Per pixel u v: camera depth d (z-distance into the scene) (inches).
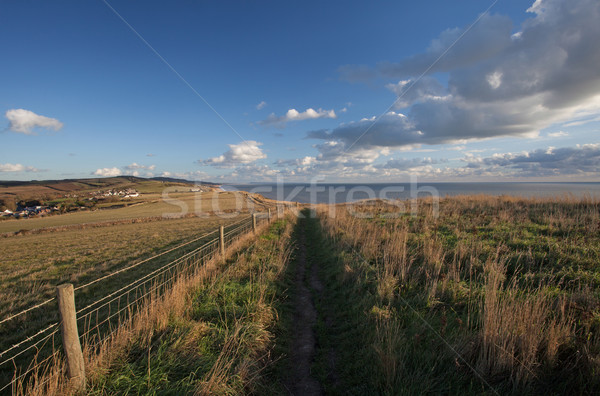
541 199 585.0
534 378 118.4
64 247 789.9
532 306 153.9
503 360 123.9
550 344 123.5
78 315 256.4
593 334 136.3
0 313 287.3
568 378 115.5
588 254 241.1
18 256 695.7
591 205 471.8
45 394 117.6
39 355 186.9
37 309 288.5
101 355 135.7
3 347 208.5
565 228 334.0
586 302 160.1
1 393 141.9
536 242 288.8
